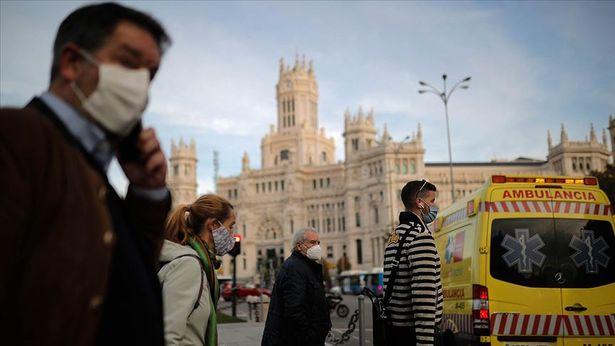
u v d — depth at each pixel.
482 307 12.19
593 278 12.44
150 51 3.56
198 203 7.58
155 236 4.12
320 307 10.12
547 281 12.33
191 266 6.38
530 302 12.20
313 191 181.00
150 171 3.92
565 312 12.17
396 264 9.48
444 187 172.38
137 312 3.46
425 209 10.11
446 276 14.96
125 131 3.52
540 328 12.09
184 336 6.32
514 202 12.79
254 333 30.09
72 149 3.22
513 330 12.07
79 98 3.38
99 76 3.29
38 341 2.91
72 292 2.99
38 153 2.96
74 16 3.44
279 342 10.06
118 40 3.41
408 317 9.38
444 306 14.79
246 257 180.75
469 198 13.93
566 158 157.75
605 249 12.67
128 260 3.51
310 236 10.38
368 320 42.38
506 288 12.27
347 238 169.25
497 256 12.45
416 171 159.00
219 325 35.56
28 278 2.90
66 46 3.36
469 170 175.00
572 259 12.52
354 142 173.50
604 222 12.85
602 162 159.00
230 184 192.62
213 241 7.62
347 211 169.12
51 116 3.32
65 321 2.96
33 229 2.96
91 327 3.09
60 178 3.05
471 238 13.15
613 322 12.22
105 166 3.61
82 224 3.10
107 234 3.23
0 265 2.73
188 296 6.25
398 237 9.59
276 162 199.75
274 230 182.12
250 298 40.19
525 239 12.55
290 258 10.36
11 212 2.78
